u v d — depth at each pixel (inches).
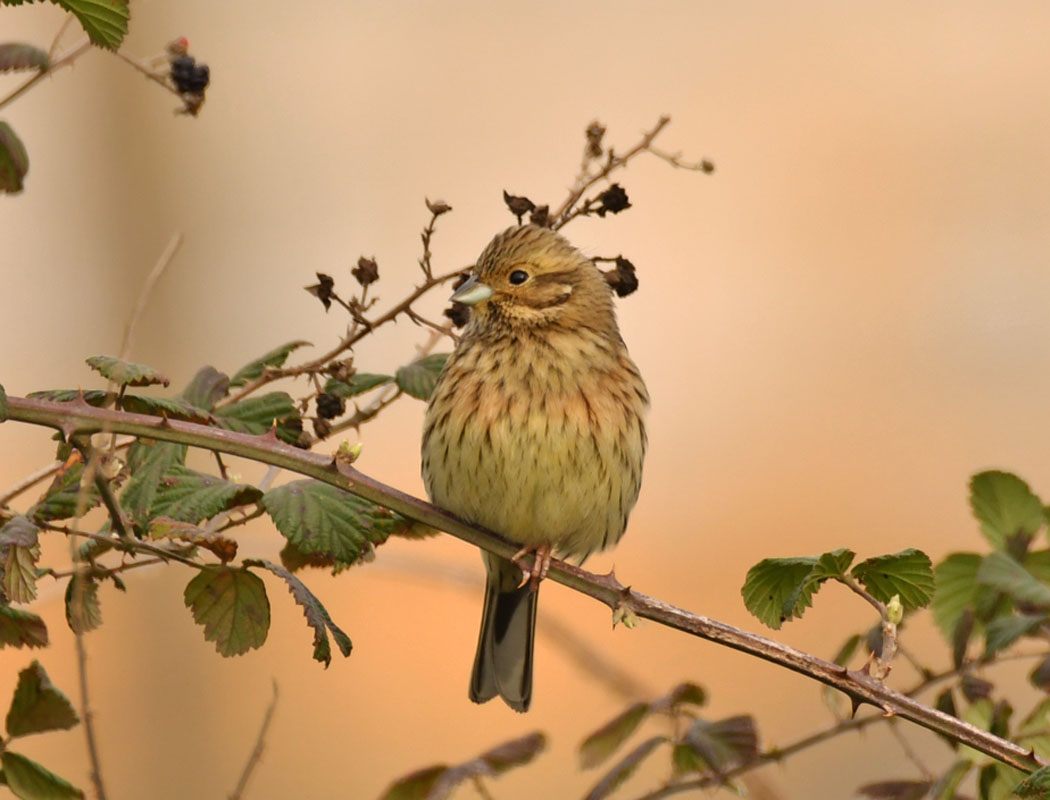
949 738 289.1
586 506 382.6
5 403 267.3
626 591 306.2
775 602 300.0
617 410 385.7
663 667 698.8
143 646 691.4
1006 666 674.2
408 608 730.8
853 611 732.7
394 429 833.5
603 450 380.8
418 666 706.2
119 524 279.6
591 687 692.1
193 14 1033.5
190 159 994.1
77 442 273.4
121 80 975.0
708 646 713.6
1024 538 338.0
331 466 293.6
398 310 345.7
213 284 948.6
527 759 303.7
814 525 796.0
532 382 378.9
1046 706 319.3
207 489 298.8
